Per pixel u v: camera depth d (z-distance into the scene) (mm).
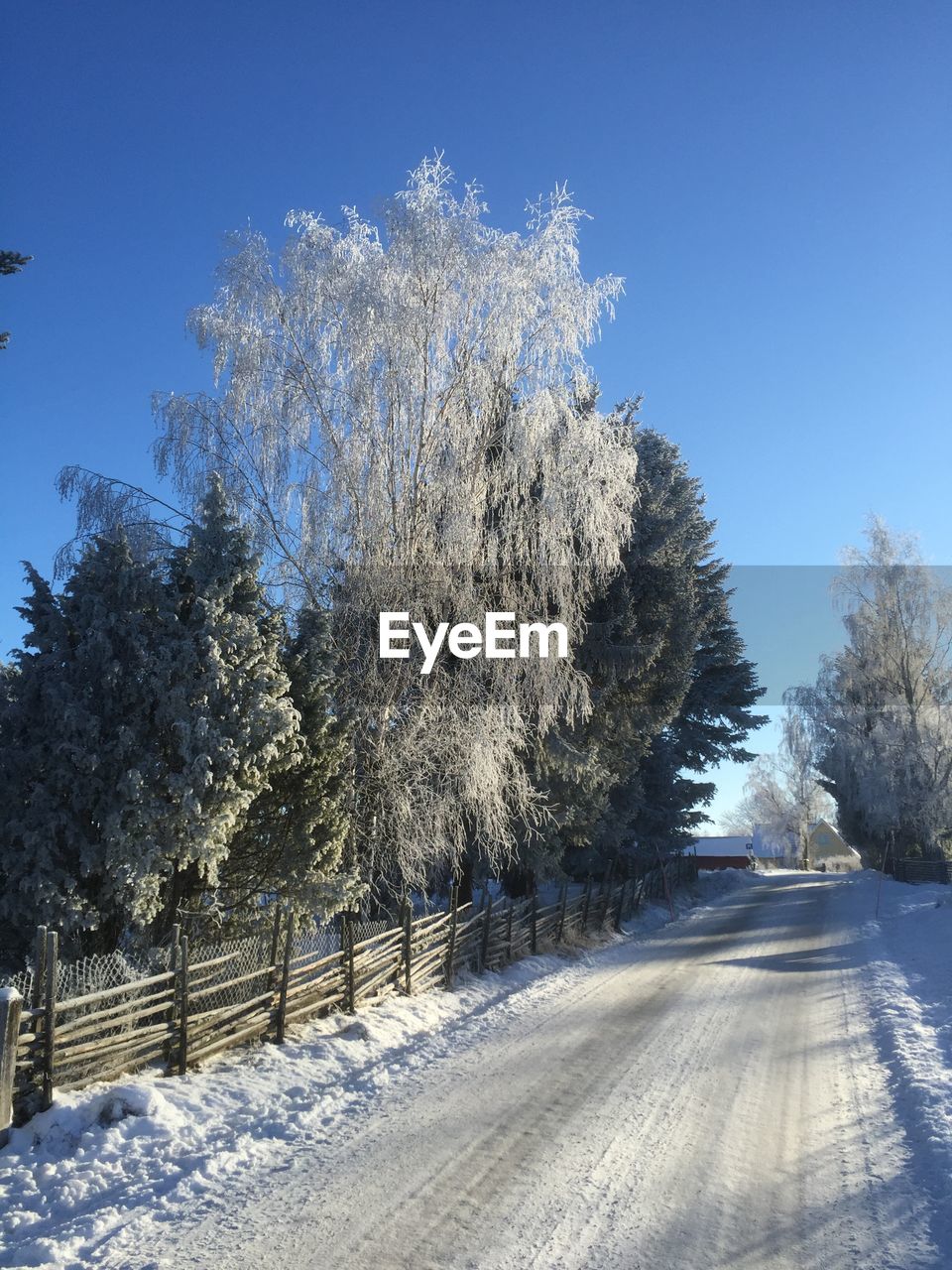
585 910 23453
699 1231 5457
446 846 14406
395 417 14688
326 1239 5223
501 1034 11266
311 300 14586
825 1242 5336
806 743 51125
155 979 8250
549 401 14367
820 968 17297
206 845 8773
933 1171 6453
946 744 41781
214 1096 8008
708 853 99500
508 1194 5949
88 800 8750
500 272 14656
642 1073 9273
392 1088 8594
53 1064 7168
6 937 8836
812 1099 8438
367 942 12156
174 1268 4863
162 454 13500
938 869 42250
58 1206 5855
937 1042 10469
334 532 14156
